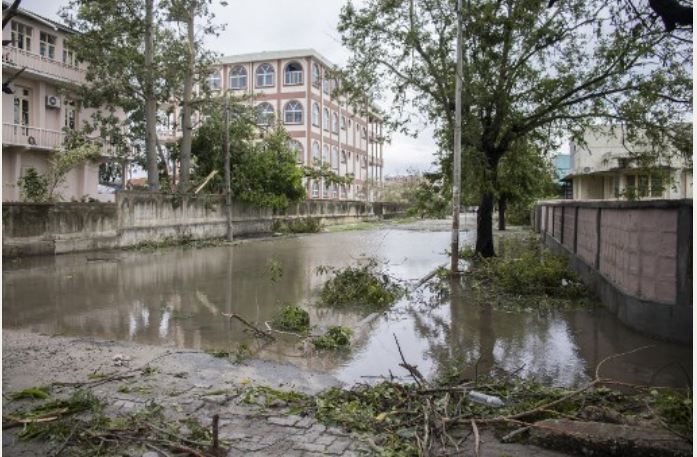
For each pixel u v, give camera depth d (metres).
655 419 4.40
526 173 21.58
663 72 13.10
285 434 4.27
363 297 10.19
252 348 6.97
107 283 12.18
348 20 15.31
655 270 7.52
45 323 8.28
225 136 24.70
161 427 4.33
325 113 49.16
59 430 4.23
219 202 26.30
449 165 15.16
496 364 6.37
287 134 31.94
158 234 21.97
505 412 4.68
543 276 10.95
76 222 18.14
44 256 16.92
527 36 14.23
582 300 10.11
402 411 4.66
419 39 15.04
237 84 47.22
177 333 7.73
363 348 7.04
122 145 24.47
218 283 12.32
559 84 14.40
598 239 10.54
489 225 16.88
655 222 7.48
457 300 10.32
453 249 13.20
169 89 22.86
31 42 23.67
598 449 3.93
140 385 5.39
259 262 16.42
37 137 23.12
